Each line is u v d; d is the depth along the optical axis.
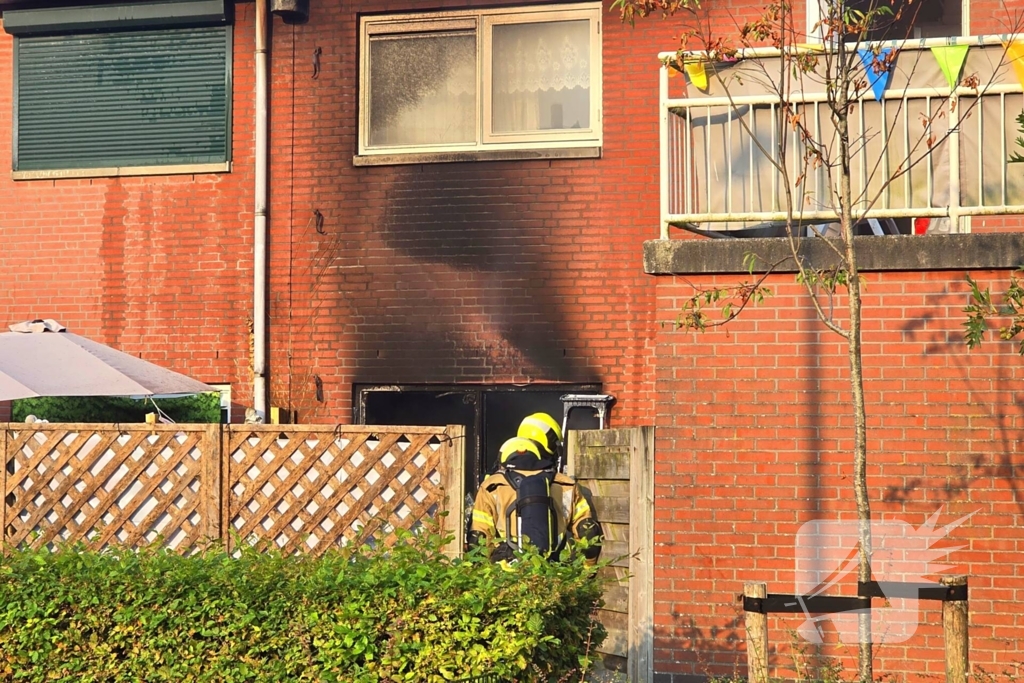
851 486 11.16
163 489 12.75
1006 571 10.82
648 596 11.58
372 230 19.03
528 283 18.47
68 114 20.19
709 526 11.42
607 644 12.70
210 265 19.59
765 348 11.40
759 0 17.75
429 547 9.23
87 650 9.27
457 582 8.55
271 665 8.80
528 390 18.48
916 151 11.61
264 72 19.41
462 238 18.70
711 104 11.81
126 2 19.86
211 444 12.51
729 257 11.46
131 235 19.86
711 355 11.52
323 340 19.08
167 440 12.66
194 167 19.66
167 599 9.11
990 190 11.46
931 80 11.71
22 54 20.38
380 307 18.91
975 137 11.50
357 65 19.39
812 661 11.06
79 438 12.80
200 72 19.84
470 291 18.64
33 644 9.32
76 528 12.77
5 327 20.09
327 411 19.00
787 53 10.62
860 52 11.18
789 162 11.83
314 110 19.38
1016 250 10.91
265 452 12.50
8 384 15.48
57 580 9.35
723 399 11.46
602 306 18.22
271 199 19.39
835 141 11.73
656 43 18.30
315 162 19.31
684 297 11.59
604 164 18.34
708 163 11.90
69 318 19.94
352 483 12.17
